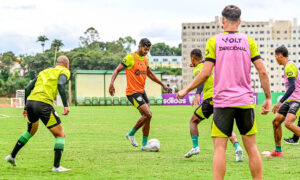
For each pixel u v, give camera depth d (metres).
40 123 20.11
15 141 12.48
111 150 10.52
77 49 148.50
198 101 9.23
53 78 7.61
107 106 51.28
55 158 7.52
